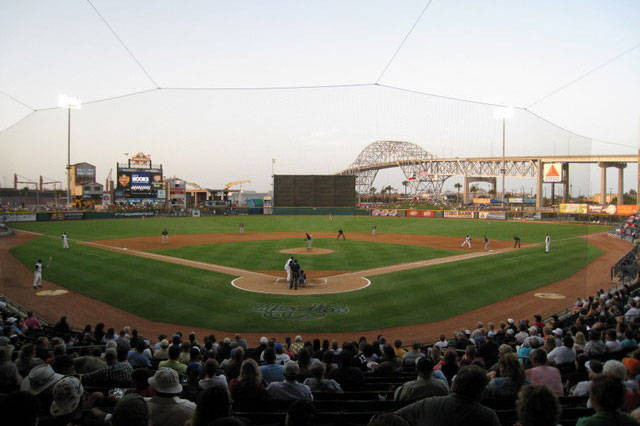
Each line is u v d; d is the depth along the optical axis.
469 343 11.35
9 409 2.77
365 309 18.52
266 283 23.34
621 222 52.84
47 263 28.62
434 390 5.37
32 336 12.66
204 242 43.22
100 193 70.56
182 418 4.75
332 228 60.25
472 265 29.00
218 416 3.41
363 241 44.94
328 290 21.72
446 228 58.47
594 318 13.32
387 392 6.82
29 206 57.69
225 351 10.23
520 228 56.34
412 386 5.44
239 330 16.00
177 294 20.69
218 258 32.28
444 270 27.12
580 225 57.84
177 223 66.00
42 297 20.16
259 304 19.12
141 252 35.12
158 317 17.38
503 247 39.75
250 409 5.73
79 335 13.04
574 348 9.84
